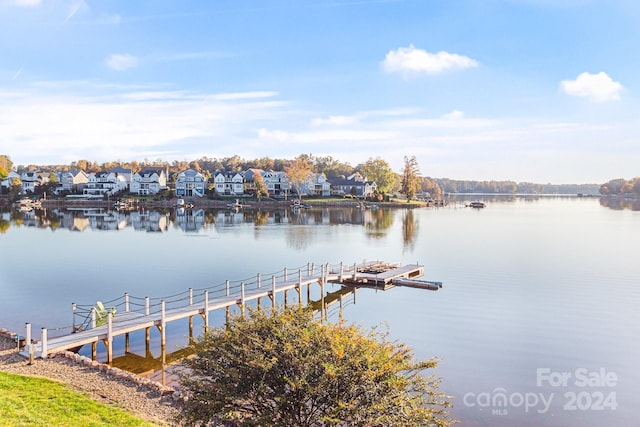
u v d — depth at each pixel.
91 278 35.75
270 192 149.38
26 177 149.50
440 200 162.12
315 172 169.25
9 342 19.08
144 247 51.78
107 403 13.90
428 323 25.23
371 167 151.88
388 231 69.00
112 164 197.25
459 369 19.08
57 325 23.78
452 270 39.66
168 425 12.62
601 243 55.66
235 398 10.06
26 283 33.69
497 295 31.09
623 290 32.19
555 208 136.25
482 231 69.12
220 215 99.25
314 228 73.12
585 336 23.09
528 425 14.79
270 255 47.34
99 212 106.31
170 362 19.53
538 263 42.69
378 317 26.48
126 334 21.41
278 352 10.47
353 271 34.84
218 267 40.94
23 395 13.70
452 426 14.64
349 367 10.12
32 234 62.25
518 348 21.42
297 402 9.99
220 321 25.11
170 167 197.12
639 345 21.83
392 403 9.95
